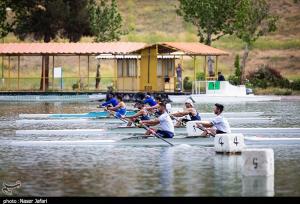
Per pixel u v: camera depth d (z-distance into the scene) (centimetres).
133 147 5522
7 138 6225
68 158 4928
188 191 3722
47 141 5850
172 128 5662
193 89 11519
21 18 13850
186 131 6234
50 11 13750
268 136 6297
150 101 7344
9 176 4188
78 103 11238
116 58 11925
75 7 14138
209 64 13525
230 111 9350
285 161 4747
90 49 12012
